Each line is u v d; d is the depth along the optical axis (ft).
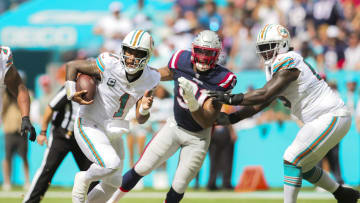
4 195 91.97
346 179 104.42
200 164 57.26
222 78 56.54
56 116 61.57
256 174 101.35
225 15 135.64
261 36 57.93
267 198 88.53
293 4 131.34
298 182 57.41
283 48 57.52
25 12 139.03
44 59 133.69
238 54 122.83
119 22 133.08
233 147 103.04
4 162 104.42
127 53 52.24
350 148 104.22
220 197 89.92
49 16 139.03
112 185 55.57
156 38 131.03
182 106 56.44
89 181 52.80
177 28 129.39
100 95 53.42
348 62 120.06
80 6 140.15
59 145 61.00
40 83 122.93
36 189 60.39
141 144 105.09
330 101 57.36
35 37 136.15
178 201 57.31
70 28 137.28
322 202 81.82
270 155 106.22
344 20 129.49
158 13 140.05
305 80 56.49
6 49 51.80
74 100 52.24
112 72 52.70
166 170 108.58
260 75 107.34
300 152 56.90
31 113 111.34
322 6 128.26
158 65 120.88
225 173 102.68
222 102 54.70
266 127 106.42
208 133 57.77
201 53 55.21
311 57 117.39
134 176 58.23
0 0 148.56
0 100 53.42
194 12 133.90
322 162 99.35
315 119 57.52
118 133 54.29
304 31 127.65
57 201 83.35
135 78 53.31
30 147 110.22
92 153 52.24
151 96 53.42
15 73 52.65
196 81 56.90
